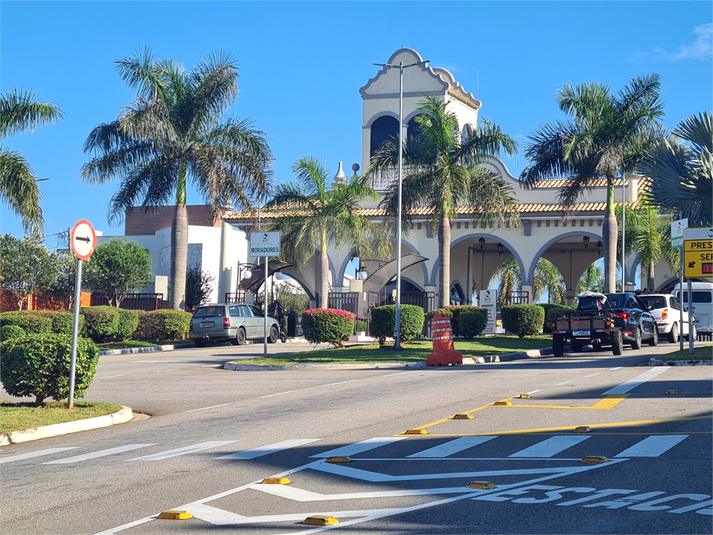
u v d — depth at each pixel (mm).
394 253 50094
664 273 50719
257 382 19578
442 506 7016
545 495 7320
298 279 52000
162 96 37250
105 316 34438
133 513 7195
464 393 15484
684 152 23422
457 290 55750
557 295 66250
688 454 8977
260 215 44750
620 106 38188
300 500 7445
